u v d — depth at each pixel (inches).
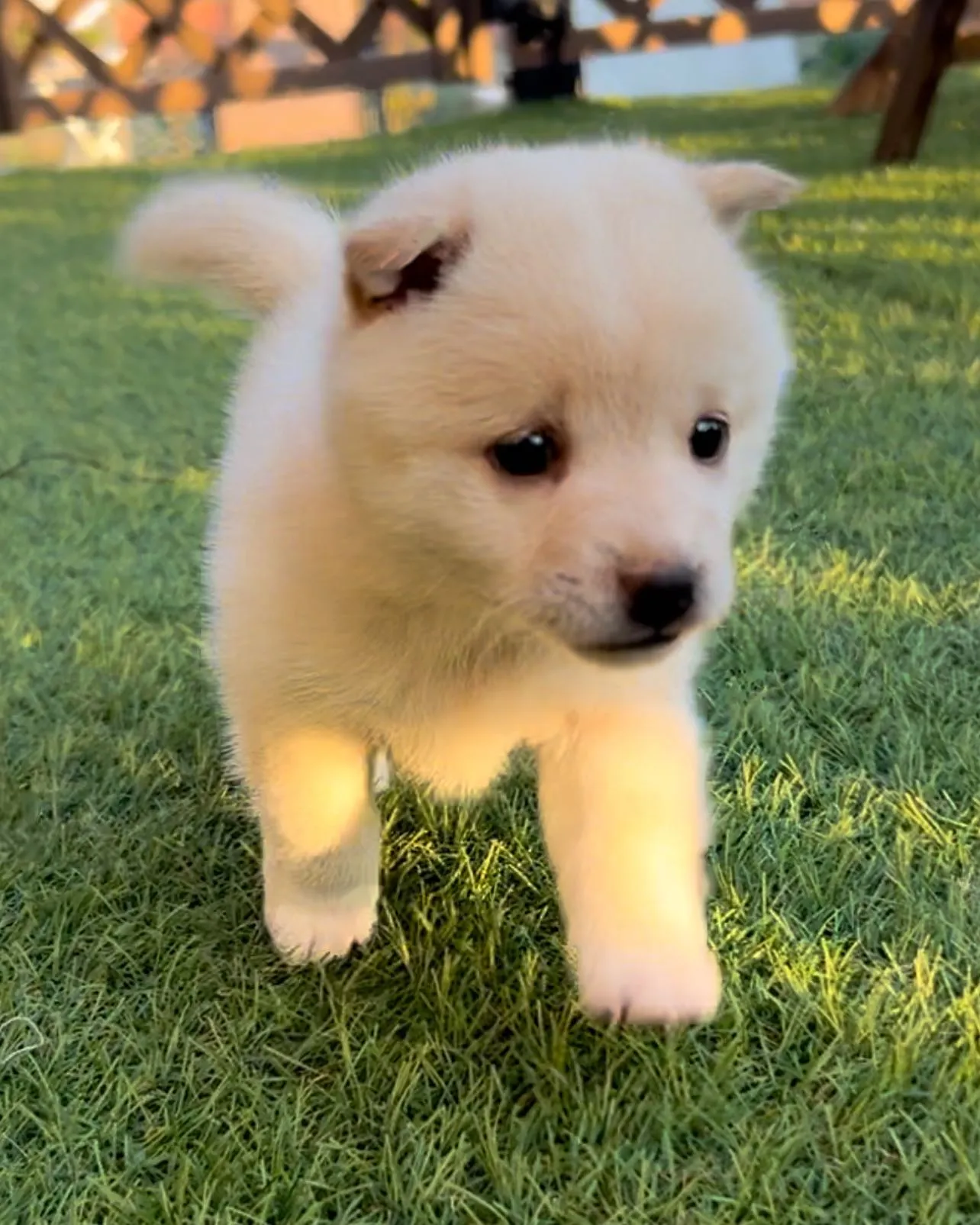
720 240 11.6
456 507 11.0
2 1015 13.1
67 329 39.5
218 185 17.5
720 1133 11.4
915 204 43.3
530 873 15.1
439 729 12.9
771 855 14.7
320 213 17.3
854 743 16.7
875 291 35.1
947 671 18.0
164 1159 11.6
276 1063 12.5
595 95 83.0
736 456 11.8
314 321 13.9
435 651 12.3
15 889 15.0
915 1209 10.6
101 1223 11.0
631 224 11.0
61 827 16.0
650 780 12.3
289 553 12.2
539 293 10.6
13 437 30.0
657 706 12.6
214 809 16.4
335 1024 12.9
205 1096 12.2
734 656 18.8
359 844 13.7
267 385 13.9
